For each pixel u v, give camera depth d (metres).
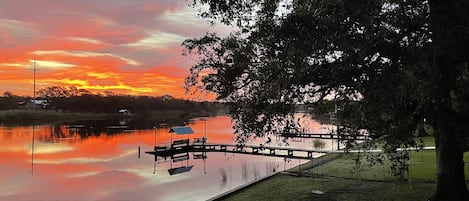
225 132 78.62
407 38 7.71
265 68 8.84
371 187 14.00
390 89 7.25
